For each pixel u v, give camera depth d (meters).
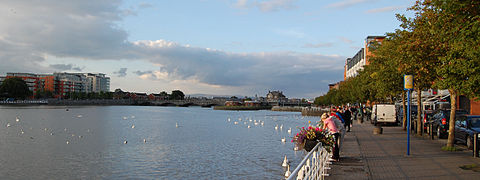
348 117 31.59
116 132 55.62
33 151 35.09
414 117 40.56
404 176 11.90
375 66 37.25
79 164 28.27
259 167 24.45
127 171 25.39
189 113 145.25
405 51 19.98
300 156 28.59
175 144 39.75
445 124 24.16
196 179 22.28
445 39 14.55
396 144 21.47
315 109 116.19
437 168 13.37
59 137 48.00
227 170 23.97
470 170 12.93
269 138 44.81
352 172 12.56
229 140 42.84
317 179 10.38
